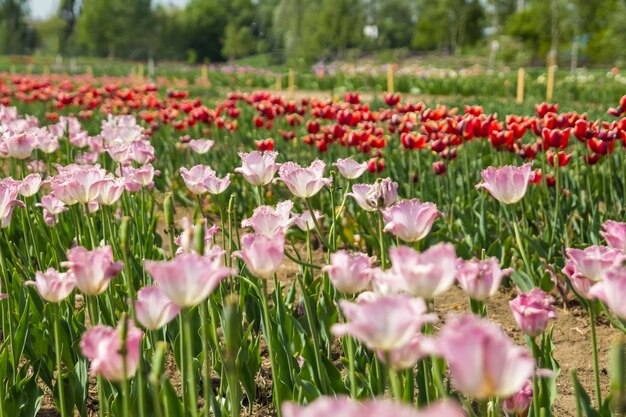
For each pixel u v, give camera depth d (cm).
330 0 8144
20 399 310
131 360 190
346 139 668
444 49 8725
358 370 332
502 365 129
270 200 682
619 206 566
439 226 580
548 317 223
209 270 183
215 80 3095
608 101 1697
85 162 665
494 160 691
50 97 1345
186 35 11144
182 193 750
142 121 1002
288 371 321
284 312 347
